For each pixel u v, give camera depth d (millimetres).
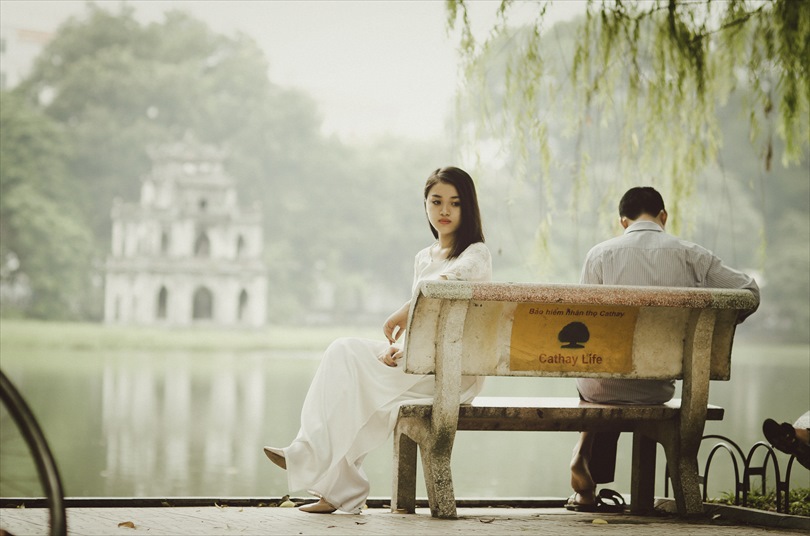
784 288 96625
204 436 56125
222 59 125250
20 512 4418
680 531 4254
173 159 107875
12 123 105250
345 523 4234
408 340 4461
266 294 114312
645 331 4715
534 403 4938
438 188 5121
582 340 4641
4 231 102688
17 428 2660
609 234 9719
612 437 5520
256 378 83688
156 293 105250
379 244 119812
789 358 93312
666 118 9633
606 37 9453
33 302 103562
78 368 84500
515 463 45344
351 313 118000
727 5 9523
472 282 4324
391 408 4727
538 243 9391
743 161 89562
